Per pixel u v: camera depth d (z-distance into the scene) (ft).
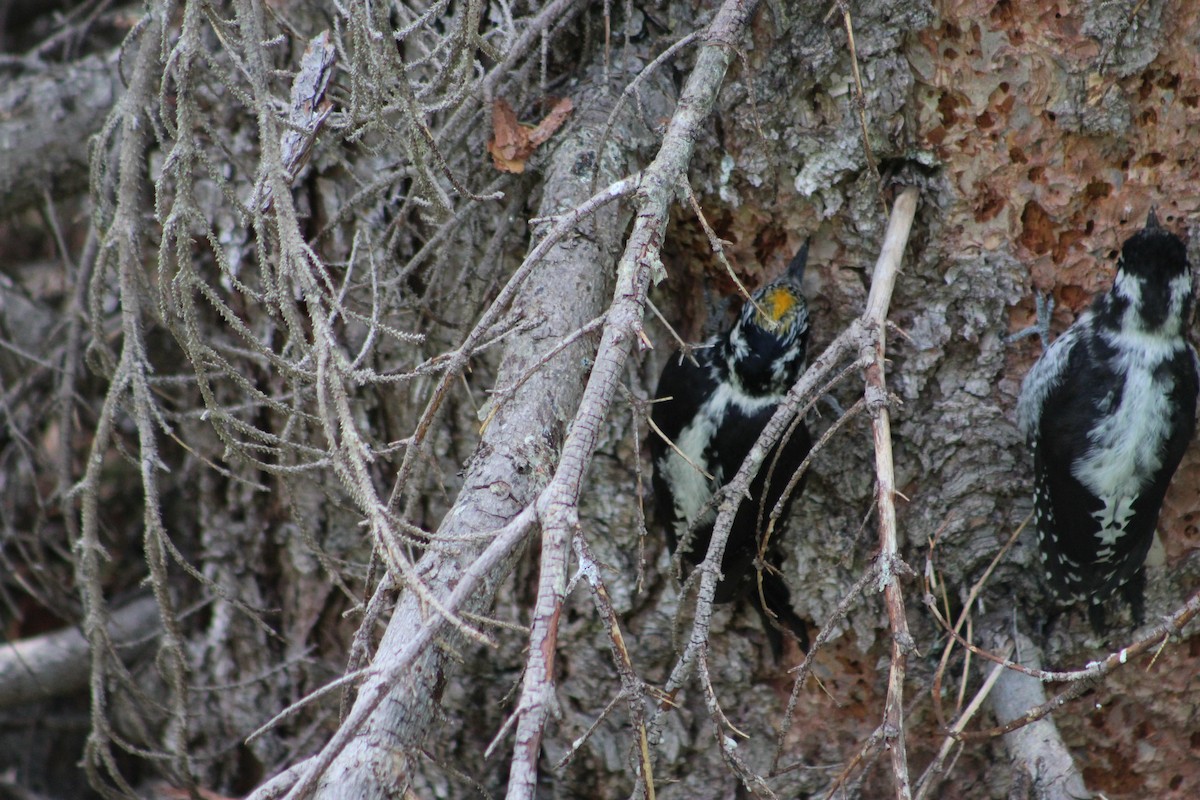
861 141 16.30
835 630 18.39
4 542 22.54
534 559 19.57
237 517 21.36
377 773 10.34
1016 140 16.24
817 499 18.03
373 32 13.66
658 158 12.95
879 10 15.79
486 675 20.02
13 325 24.41
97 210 17.01
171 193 19.88
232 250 19.56
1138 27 15.48
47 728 24.86
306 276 11.70
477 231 17.60
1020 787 16.33
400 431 19.60
